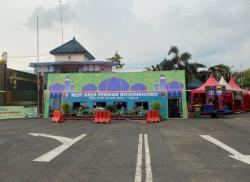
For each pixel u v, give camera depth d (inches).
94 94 1243.8
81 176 282.5
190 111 1349.7
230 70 2475.4
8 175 286.4
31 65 2138.3
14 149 438.0
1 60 1595.7
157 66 2279.8
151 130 713.0
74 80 1269.7
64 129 741.3
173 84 1195.3
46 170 306.3
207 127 784.3
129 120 1064.8
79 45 2352.4
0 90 1311.5
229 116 1285.7
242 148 443.2
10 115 1209.4
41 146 465.7
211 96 1302.9
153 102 1191.6
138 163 339.9
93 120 1066.1
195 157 374.3
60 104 1263.5
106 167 319.9
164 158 368.5
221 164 334.0
